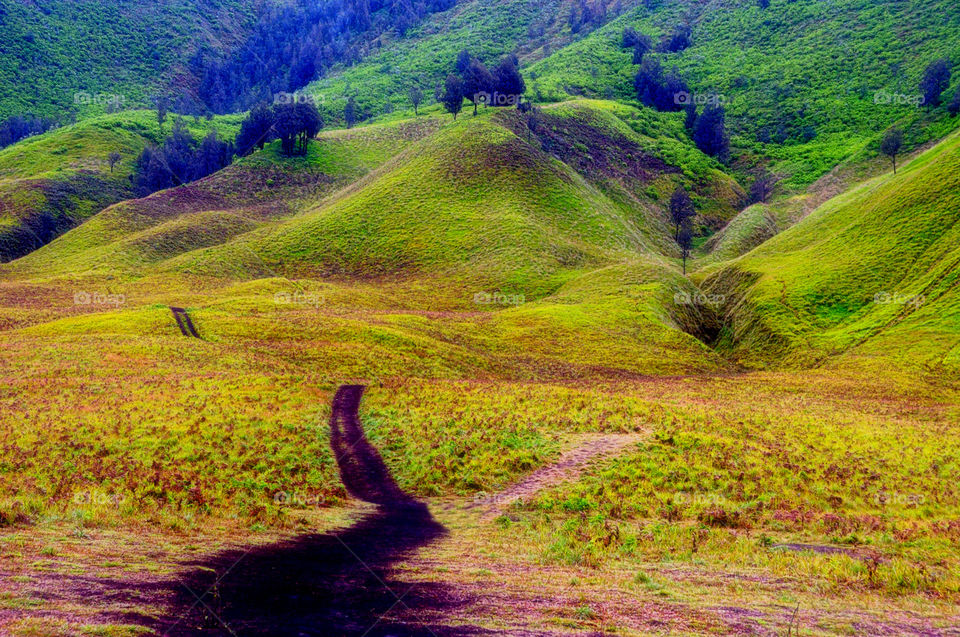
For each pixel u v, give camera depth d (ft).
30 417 107.86
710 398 190.08
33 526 54.65
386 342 258.98
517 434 105.91
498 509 74.54
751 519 73.92
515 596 42.70
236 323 273.33
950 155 389.80
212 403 125.70
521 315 353.51
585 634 35.73
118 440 93.81
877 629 40.11
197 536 55.83
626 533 65.05
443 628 35.42
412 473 89.10
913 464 107.34
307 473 86.07
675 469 89.45
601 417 120.37
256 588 41.47
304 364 211.41
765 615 41.55
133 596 37.86
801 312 337.93
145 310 291.38
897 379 242.78
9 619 31.81
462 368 243.40
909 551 63.00
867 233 381.40
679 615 40.42
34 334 248.11
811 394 218.79
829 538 67.72
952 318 281.54
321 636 33.17
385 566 49.16
